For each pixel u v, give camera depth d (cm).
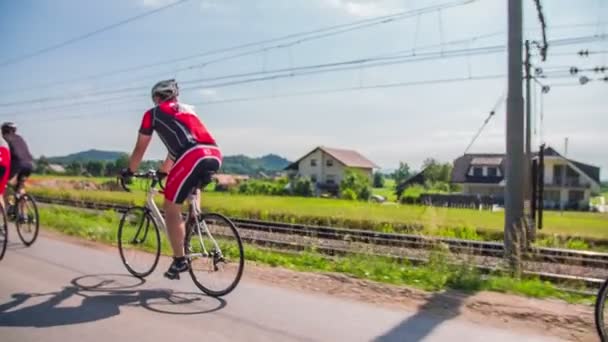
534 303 519
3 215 698
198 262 540
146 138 507
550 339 417
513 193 952
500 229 1662
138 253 602
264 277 609
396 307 499
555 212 4328
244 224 1611
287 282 588
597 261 1002
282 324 443
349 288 563
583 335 428
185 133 496
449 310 491
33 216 800
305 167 7969
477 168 6181
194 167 493
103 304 489
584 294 642
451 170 6519
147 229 599
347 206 2797
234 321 448
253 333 420
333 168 7762
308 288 563
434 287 585
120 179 540
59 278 586
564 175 5881
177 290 546
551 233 1559
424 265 827
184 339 403
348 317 465
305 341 404
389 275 648
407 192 4934
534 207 1554
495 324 453
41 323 433
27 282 565
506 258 937
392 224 1797
